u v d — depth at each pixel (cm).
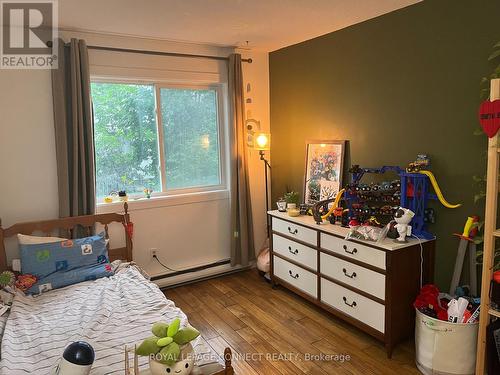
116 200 336
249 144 398
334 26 304
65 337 193
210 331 277
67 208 294
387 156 285
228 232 394
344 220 283
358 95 303
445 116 243
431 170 254
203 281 375
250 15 269
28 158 287
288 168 388
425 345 219
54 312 223
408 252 239
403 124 271
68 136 293
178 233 363
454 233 244
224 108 384
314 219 301
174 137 362
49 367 167
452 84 238
